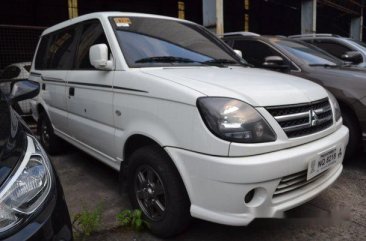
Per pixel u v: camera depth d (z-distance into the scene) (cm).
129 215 302
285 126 253
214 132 232
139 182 298
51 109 464
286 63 493
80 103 377
